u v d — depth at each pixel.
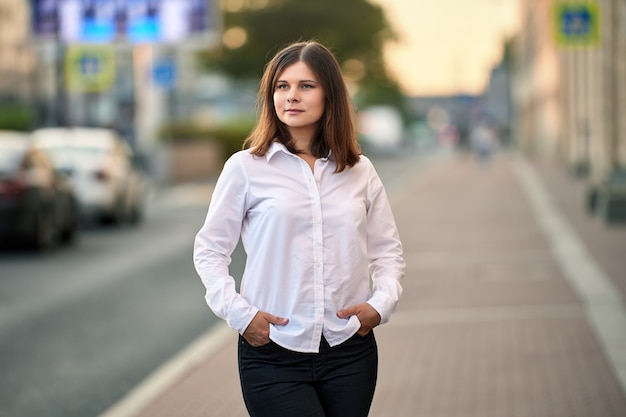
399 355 8.83
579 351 8.71
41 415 7.55
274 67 4.18
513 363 8.34
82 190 22.83
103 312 12.03
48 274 15.45
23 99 62.06
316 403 4.04
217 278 4.05
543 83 58.44
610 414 6.75
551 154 52.78
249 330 4.00
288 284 4.05
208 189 36.94
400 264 4.31
